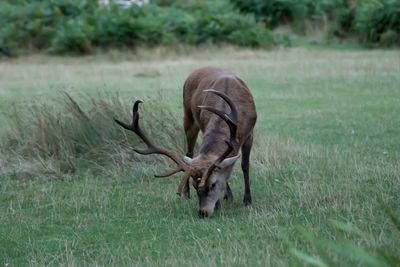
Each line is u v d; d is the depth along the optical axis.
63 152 29.64
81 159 29.62
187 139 27.50
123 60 69.25
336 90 47.88
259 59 66.12
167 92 46.62
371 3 76.19
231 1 86.88
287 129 35.97
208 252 19.20
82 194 26.12
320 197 23.91
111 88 49.69
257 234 20.53
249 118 23.73
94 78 56.19
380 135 33.88
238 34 74.50
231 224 21.67
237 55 69.50
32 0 79.62
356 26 76.81
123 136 29.80
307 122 37.69
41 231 22.25
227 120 21.17
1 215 23.98
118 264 18.98
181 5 82.75
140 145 29.75
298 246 19.14
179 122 30.88
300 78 53.56
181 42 73.94
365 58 63.75
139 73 57.53
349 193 24.02
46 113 31.08
